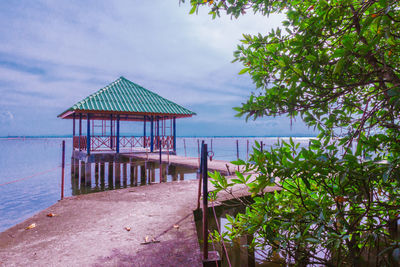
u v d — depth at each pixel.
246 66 2.80
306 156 2.01
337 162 1.81
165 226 3.84
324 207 2.29
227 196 5.45
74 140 21.00
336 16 1.77
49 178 24.61
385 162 1.73
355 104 2.16
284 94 2.02
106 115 19.69
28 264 2.70
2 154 59.69
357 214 2.15
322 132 2.34
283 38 2.41
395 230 1.92
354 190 2.07
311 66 1.79
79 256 2.88
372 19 1.40
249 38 2.60
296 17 2.07
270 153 2.24
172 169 13.38
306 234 2.62
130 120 21.09
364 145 2.04
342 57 1.44
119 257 2.86
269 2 2.35
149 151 18.70
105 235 3.50
